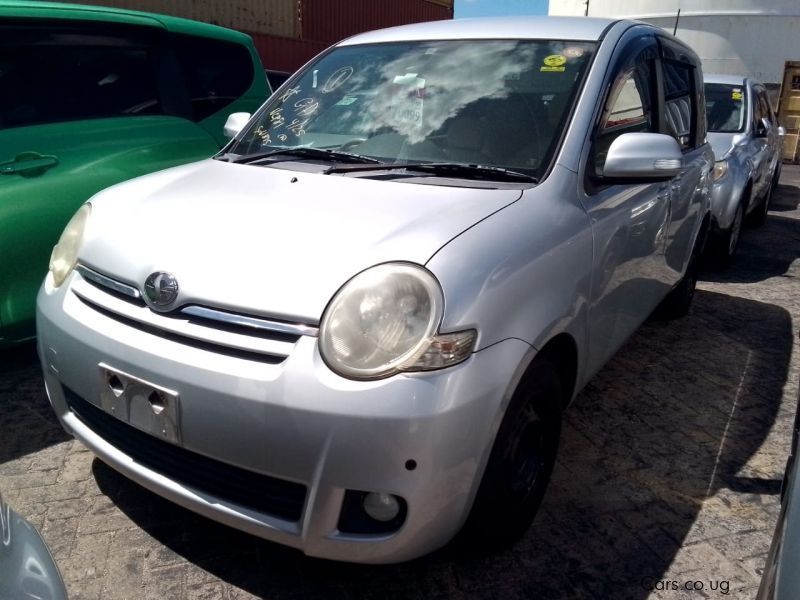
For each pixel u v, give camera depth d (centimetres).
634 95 309
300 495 192
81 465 284
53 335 232
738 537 257
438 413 180
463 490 194
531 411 224
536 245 218
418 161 264
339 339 183
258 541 244
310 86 325
